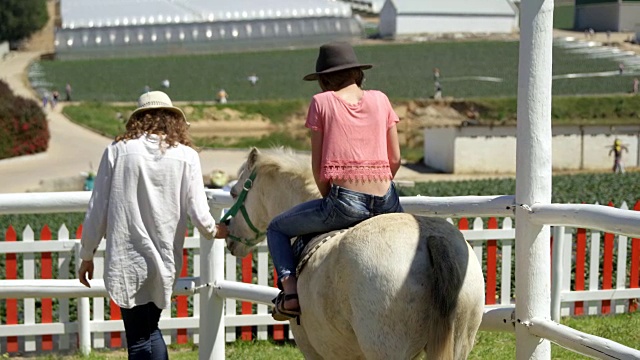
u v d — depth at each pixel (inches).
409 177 2266.2
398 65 4564.5
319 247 243.4
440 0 5905.5
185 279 337.4
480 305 231.9
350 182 245.1
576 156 2402.8
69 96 3582.7
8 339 460.8
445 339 213.2
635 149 2415.1
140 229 269.6
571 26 6427.2
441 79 4109.3
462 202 282.8
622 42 5393.7
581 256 527.2
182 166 274.2
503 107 3385.8
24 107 2449.6
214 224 279.0
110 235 270.5
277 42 5511.8
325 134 248.4
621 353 225.6
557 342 249.1
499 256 568.4
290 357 439.5
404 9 5767.7
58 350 470.6
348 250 226.7
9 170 2208.4
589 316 530.9
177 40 5319.9
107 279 269.6
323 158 247.9
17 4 5275.6
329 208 246.4
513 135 2324.1
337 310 233.3
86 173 1894.7
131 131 275.4
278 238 259.6
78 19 5433.1
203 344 339.6
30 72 4424.2
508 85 3934.5
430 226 229.1
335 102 249.1
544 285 261.9
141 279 271.1
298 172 286.7
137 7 5689.0
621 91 3774.6
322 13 5856.3
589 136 2402.8
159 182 271.0
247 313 486.3
